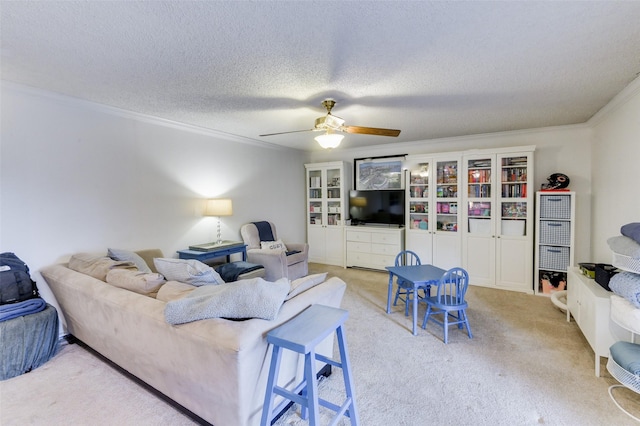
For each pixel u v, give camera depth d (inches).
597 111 132.2
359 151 226.4
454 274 111.7
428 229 188.9
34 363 89.5
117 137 128.3
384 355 98.3
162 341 65.1
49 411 72.7
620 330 82.7
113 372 88.1
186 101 116.6
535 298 150.9
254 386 59.2
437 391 79.7
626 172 109.2
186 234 157.5
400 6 58.9
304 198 245.3
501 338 108.9
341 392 79.5
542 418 69.5
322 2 57.4
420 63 84.4
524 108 126.8
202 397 62.7
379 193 207.6
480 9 60.0
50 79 95.5
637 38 71.2
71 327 102.5
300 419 70.5
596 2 57.8
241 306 60.3
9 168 100.2
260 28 66.6
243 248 167.9
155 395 77.6
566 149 160.1
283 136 182.1
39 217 106.9
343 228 218.8
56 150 110.5
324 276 86.7
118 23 64.4
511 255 163.8
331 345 89.0
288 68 87.5
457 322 110.4
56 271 100.8
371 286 173.6
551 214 153.9
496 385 81.9
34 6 57.9
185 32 68.2
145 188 139.0
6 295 90.1
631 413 70.6
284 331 59.3
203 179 165.3
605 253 132.1
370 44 73.8
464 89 104.3
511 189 163.8
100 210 123.4
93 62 83.4
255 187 198.8
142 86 101.4
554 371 88.0
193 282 76.8
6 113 99.2
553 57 80.9
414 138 192.7
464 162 174.6
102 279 91.0
